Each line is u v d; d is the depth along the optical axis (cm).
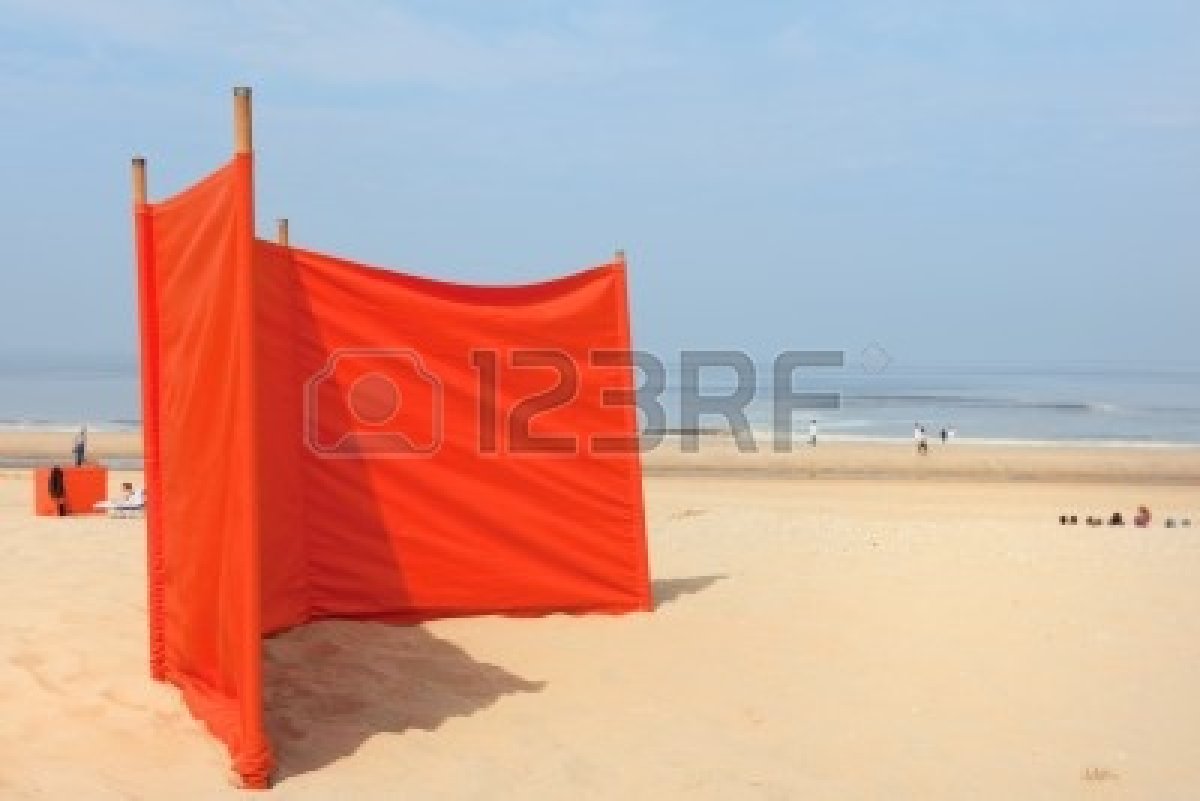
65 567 1006
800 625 875
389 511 875
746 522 1535
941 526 1498
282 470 812
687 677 739
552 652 796
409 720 636
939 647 806
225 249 564
